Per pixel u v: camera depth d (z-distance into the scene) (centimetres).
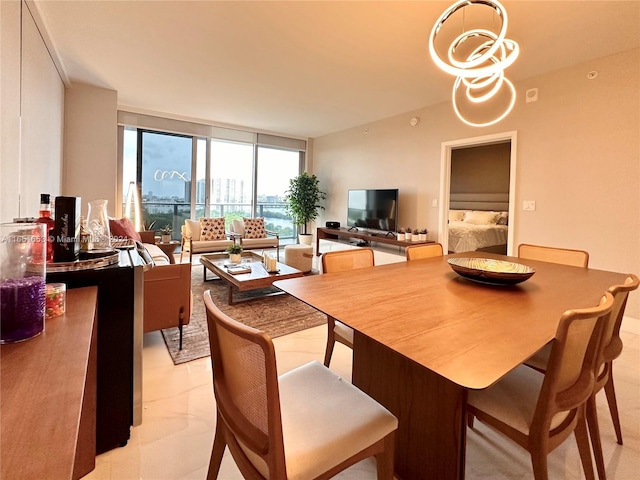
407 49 314
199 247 535
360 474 138
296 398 110
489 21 260
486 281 161
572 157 334
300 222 694
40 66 287
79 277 138
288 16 265
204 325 289
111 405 148
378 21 268
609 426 168
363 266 207
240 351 86
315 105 498
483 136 414
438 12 253
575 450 152
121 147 542
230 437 103
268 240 589
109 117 446
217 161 649
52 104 339
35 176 277
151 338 260
